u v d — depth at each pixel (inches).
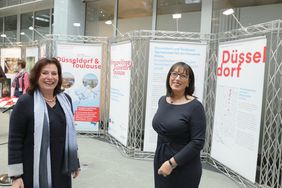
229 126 155.7
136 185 142.4
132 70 186.9
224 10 201.9
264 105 145.6
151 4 241.4
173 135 82.0
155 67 175.6
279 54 142.9
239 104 147.2
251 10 191.5
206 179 153.5
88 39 245.3
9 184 131.0
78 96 227.3
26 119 72.0
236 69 150.1
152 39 180.4
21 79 234.5
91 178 148.9
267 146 137.4
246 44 142.2
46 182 72.3
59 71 78.2
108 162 174.4
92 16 281.1
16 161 71.4
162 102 89.9
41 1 313.0
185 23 223.5
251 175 137.9
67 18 269.1
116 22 265.9
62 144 76.0
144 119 185.5
